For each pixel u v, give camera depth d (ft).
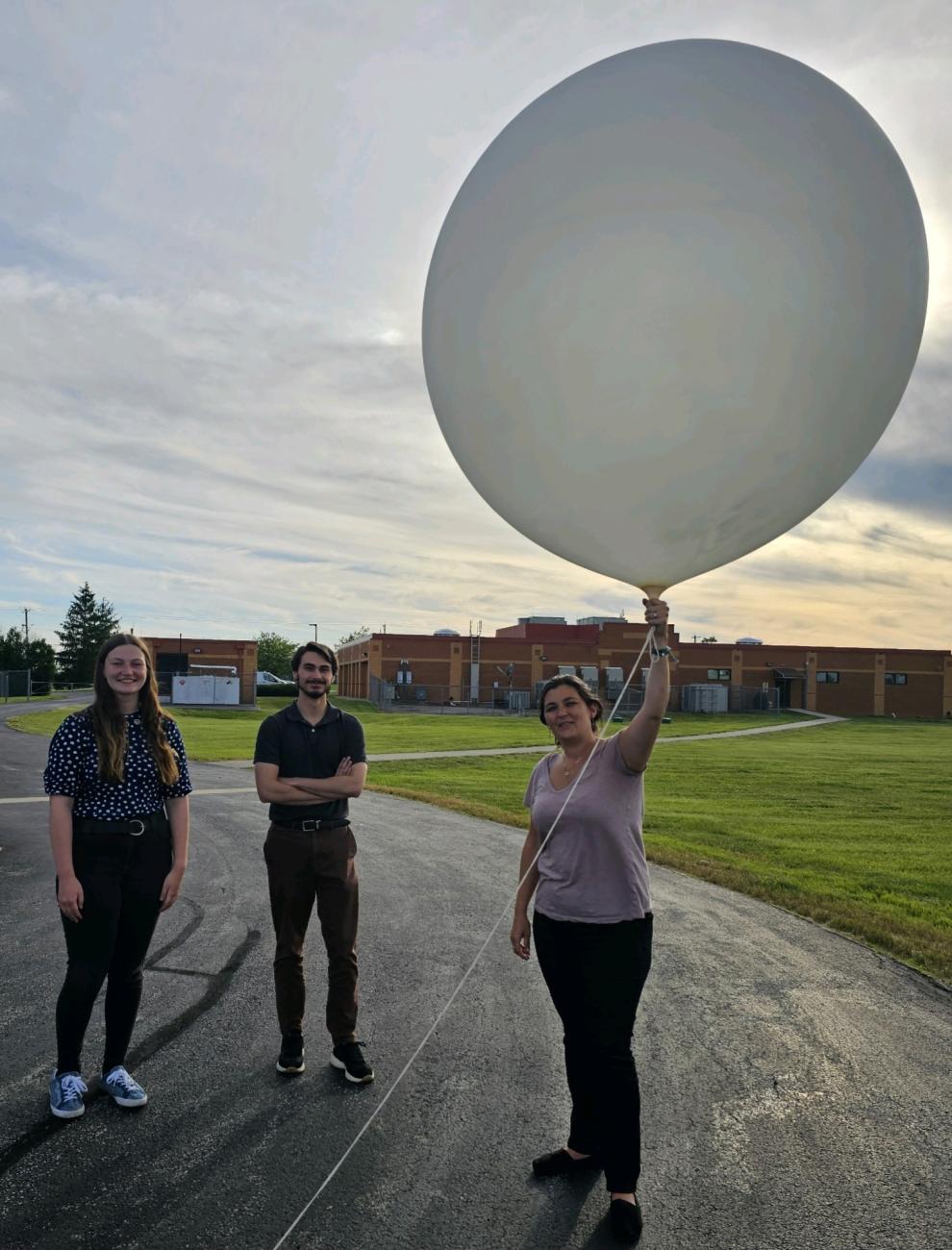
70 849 11.57
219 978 17.37
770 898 25.67
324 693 13.57
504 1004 16.15
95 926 11.63
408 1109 11.98
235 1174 10.26
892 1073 13.56
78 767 11.73
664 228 8.95
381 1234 9.21
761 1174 10.58
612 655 206.08
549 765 11.17
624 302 9.07
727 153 8.98
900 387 10.14
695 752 100.42
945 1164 10.87
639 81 9.44
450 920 22.21
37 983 16.90
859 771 78.84
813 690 216.33
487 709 187.73
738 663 214.07
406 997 16.47
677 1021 15.58
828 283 9.03
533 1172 10.48
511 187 9.79
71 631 292.81
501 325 9.80
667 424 9.36
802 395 9.31
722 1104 12.42
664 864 30.55
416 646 201.57
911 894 28.78
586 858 10.27
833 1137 11.52
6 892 24.53
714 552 10.50
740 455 9.53
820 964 19.25
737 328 8.95
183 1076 12.87
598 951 10.11
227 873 27.35
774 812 50.93
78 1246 8.88
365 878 27.35
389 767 73.51
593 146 9.31
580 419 9.66
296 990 13.07
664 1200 10.00
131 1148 10.78
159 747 12.09
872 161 9.48
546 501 10.62
